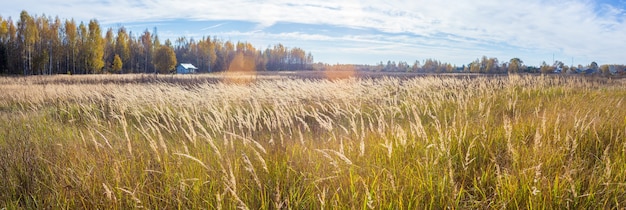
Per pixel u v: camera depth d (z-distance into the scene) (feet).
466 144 14.12
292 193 10.42
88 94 44.29
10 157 13.76
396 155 12.91
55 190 10.88
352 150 13.65
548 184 9.63
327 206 9.33
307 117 25.75
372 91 35.58
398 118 24.39
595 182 10.31
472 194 10.68
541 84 41.29
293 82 40.29
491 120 19.85
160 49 235.81
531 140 14.76
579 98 29.09
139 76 140.67
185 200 10.18
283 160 12.31
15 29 220.02
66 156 13.93
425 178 10.80
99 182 11.19
